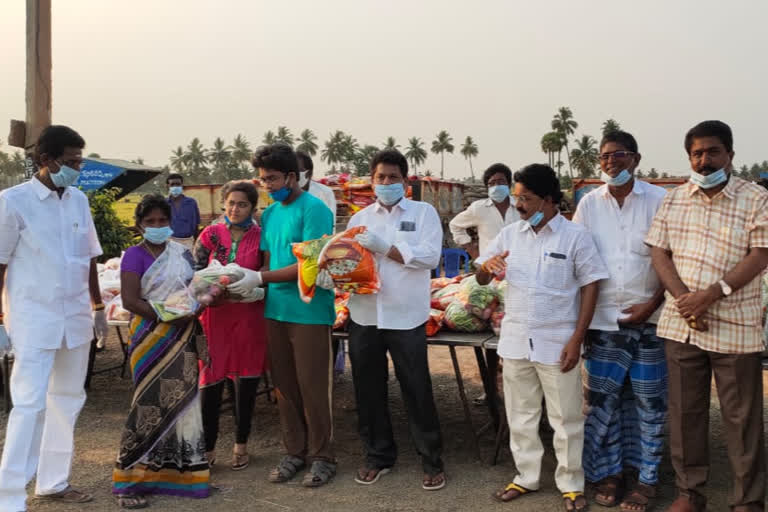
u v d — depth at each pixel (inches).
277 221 154.1
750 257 115.6
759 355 121.3
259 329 157.8
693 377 125.7
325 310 150.6
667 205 129.0
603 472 141.9
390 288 144.4
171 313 137.6
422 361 146.9
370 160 151.0
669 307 128.5
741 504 122.0
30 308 132.9
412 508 139.6
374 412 154.1
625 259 135.9
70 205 139.8
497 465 164.1
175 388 141.3
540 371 137.3
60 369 142.3
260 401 223.9
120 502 139.7
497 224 217.0
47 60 270.2
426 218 148.6
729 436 122.6
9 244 131.5
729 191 119.4
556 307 134.3
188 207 369.7
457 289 182.9
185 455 143.7
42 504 140.3
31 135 268.5
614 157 131.7
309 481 150.3
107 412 207.8
